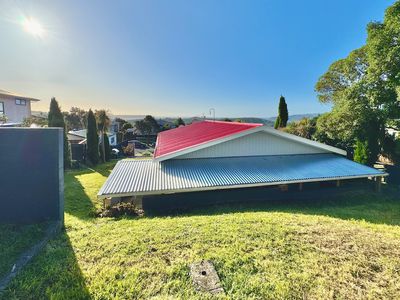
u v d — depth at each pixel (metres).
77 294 2.76
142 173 9.40
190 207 8.48
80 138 22.83
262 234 4.35
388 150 14.42
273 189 9.37
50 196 4.91
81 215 7.52
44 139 4.84
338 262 3.42
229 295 2.71
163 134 22.88
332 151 12.30
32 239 4.15
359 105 13.93
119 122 48.59
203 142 11.19
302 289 2.84
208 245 3.89
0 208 4.73
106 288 2.85
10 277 3.06
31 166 4.80
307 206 8.73
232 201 8.98
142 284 2.91
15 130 4.70
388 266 3.34
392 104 12.54
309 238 4.21
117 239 4.21
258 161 10.85
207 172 9.44
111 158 24.41
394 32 10.90
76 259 3.51
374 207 8.66
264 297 2.70
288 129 21.67
